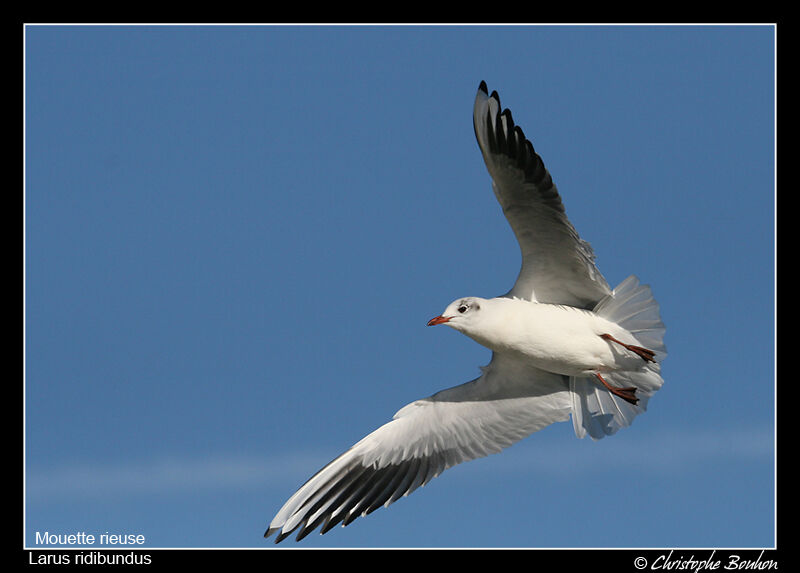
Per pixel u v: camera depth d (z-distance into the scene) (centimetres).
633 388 1115
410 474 1195
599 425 1184
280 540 1170
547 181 1007
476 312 1105
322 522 1173
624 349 1096
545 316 1089
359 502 1180
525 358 1115
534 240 1074
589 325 1093
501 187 1041
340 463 1193
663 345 1099
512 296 1123
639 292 1106
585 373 1130
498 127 1017
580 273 1086
